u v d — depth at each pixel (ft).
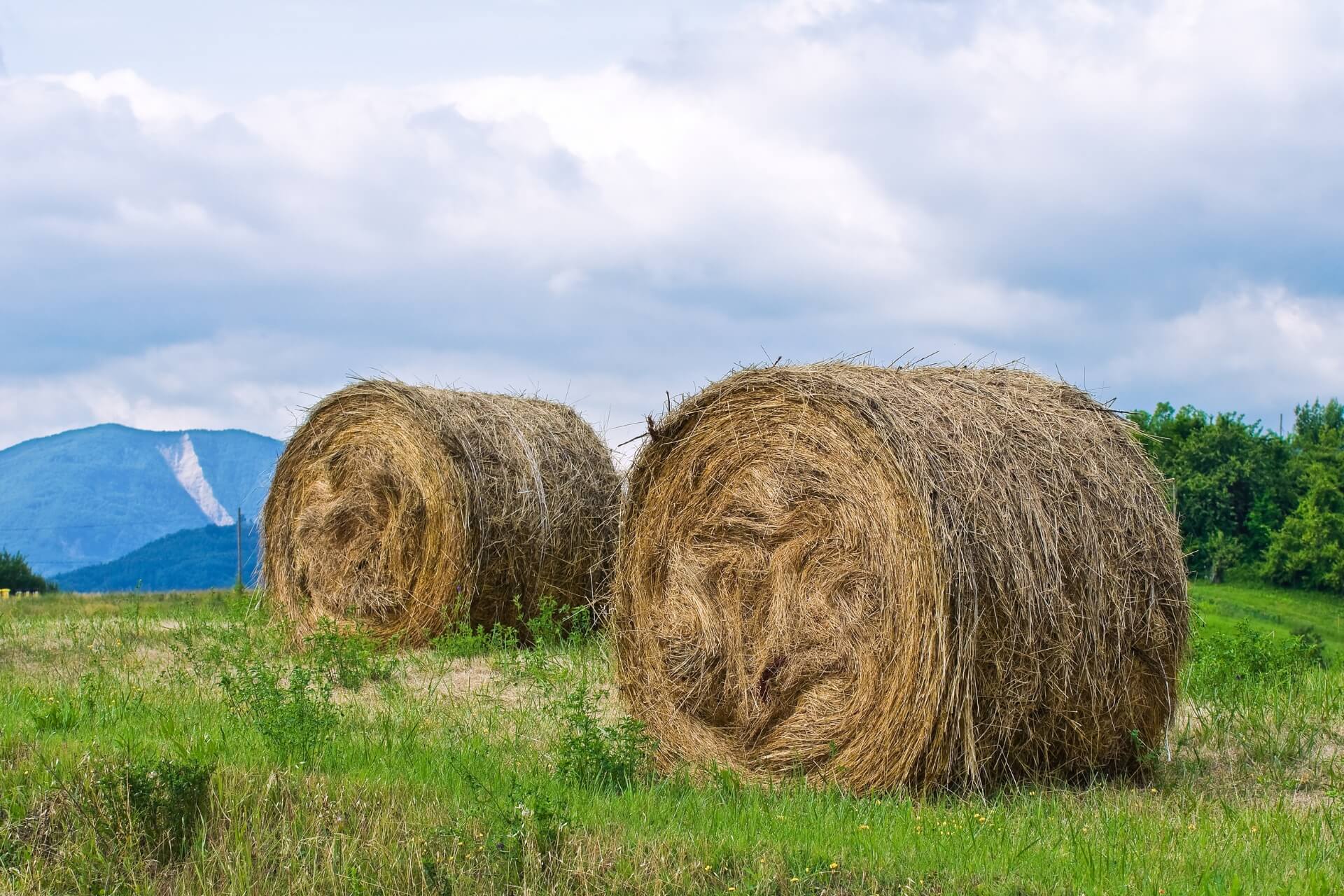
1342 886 25.68
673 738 41.39
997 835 29.71
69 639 65.62
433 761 36.76
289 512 72.02
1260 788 37.17
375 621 67.26
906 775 35.14
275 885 26.73
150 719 42.24
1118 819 31.60
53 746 35.47
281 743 36.78
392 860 27.66
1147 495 38.60
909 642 35.12
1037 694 35.37
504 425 68.44
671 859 27.84
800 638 38.42
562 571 68.03
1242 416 197.16
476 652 62.08
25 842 28.86
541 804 28.94
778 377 39.60
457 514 64.69
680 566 42.42
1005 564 34.78
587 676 52.90
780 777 38.22
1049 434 37.63
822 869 27.14
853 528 37.14
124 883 27.09
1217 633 58.18
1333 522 181.57
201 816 30.01
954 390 38.27
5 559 191.83
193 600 108.06
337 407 69.97
